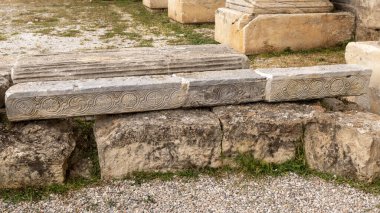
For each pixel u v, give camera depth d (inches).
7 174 165.3
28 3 621.0
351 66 197.5
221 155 179.2
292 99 189.8
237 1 347.9
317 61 309.3
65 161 171.0
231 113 181.8
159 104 178.9
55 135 171.6
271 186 170.9
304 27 335.3
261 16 324.8
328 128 176.7
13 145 166.2
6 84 180.9
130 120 175.3
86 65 188.9
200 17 450.3
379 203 158.2
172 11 475.8
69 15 521.7
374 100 216.4
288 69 193.8
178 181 173.6
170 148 174.9
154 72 193.9
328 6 343.3
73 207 157.6
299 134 182.1
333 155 175.0
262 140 179.5
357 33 344.5
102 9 568.1
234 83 183.3
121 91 172.7
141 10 555.5
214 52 210.4
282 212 154.3
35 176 167.5
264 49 331.9
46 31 428.5
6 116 177.9
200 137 175.3
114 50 212.7
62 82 177.0
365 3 333.1
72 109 171.0
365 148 165.2
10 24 466.3
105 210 156.1
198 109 186.9
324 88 190.5
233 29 339.3
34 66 186.1
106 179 173.9
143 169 175.6
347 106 200.2
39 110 168.9
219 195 164.9
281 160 182.7
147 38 394.3
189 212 154.9
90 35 412.2
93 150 185.5
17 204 159.5
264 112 183.2
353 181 170.7
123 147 171.5
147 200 161.6
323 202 159.8
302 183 172.4
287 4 333.1
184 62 197.6
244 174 177.9
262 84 186.5
